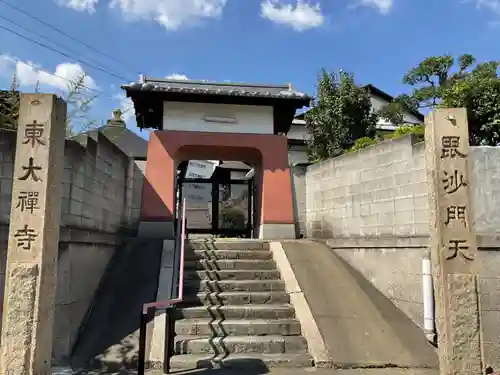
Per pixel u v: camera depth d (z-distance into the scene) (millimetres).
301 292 7422
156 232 10086
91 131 7602
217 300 7359
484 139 8984
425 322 6512
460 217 4797
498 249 6309
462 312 4664
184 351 6176
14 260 4379
